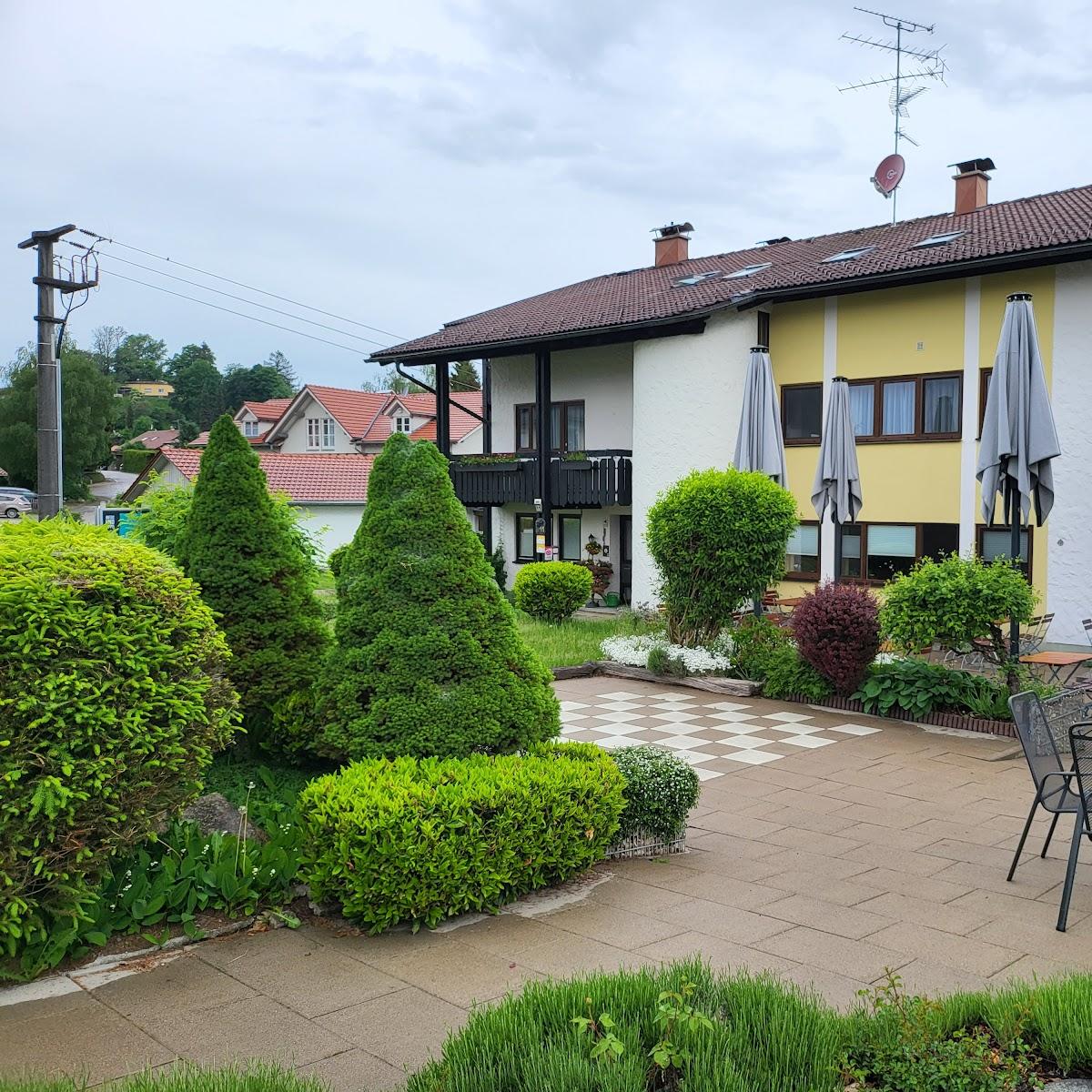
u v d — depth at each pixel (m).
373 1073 3.40
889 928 4.82
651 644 13.87
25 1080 3.25
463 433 46.16
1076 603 15.20
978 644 10.98
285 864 4.94
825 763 8.74
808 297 18.00
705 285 20.98
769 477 14.63
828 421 14.16
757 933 4.75
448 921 4.89
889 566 17.42
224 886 4.75
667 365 19.09
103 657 4.11
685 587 13.25
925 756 8.98
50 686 3.92
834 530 18.08
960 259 15.51
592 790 5.52
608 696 12.09
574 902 5.20
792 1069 3.07
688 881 5.57
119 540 4.79
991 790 7.80
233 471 6.79
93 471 61.53
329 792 4.90
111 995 4.03
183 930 4.64
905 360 17.06
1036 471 11.39
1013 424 11.31
